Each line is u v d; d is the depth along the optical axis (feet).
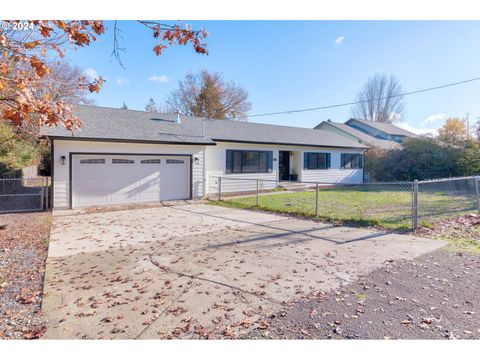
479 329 9.47
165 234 22.88
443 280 13.46
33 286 13.30
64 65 53.21
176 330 9.64
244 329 9.68
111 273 14.71
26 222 27.55
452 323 9.85
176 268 15.29
